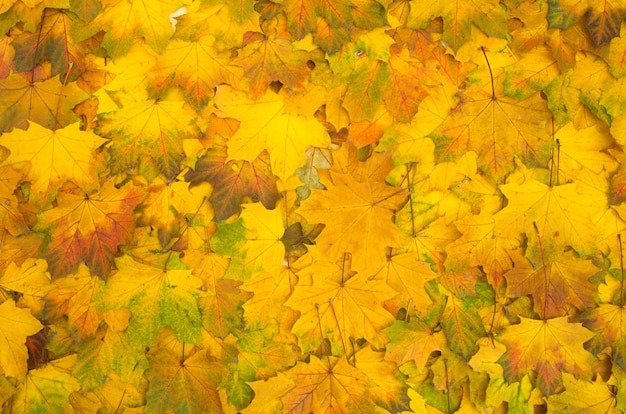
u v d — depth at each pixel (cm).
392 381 134
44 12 126
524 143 131
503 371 135
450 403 138
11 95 126
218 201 129
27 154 126
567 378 138
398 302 134
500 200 134
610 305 136
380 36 128
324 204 129
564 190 132
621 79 132
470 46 130
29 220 129
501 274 135
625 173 133
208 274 131
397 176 132
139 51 127
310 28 126
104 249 128
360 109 129
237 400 134
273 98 129
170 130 127
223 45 127
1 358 129
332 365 133
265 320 132
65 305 129
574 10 129
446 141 131
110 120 127
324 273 132
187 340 131
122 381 132
